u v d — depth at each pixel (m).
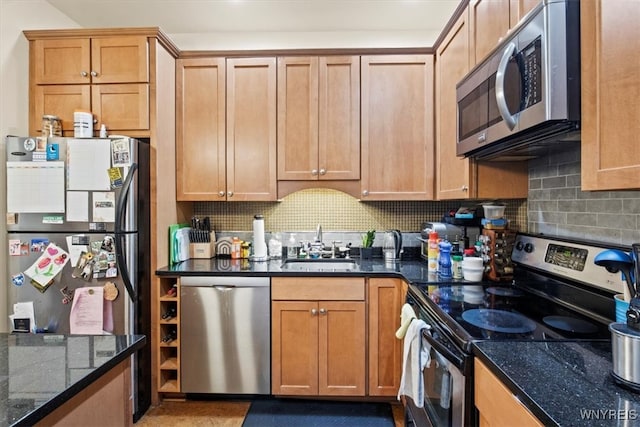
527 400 0.70
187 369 2.08
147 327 2.05
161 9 2.32
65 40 2.12
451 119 1.99
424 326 1.32
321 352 2.04
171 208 2.31
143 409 2.00
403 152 2.33
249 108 2.36
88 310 1.87
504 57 1.11
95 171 1.86
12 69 2.02
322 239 2.65
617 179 0.79
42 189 1.84
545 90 0.95
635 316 0.75
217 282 2.05
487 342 1.00
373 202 2.65
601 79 0.84
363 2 2.24
